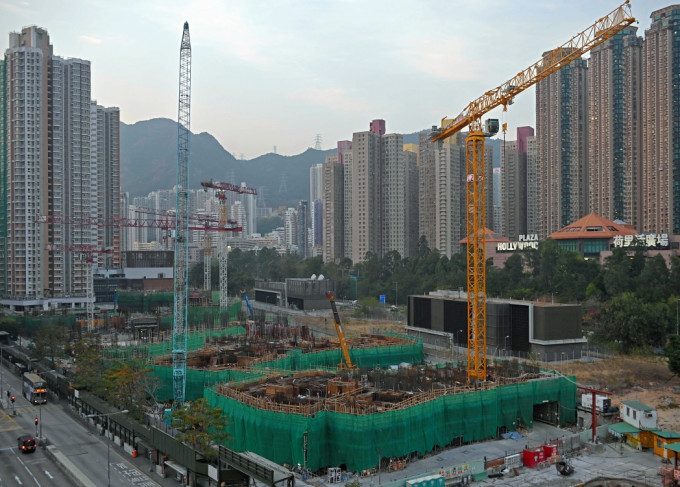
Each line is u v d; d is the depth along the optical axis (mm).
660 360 175000
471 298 148750
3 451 104938
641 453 104562
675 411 129250
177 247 144375
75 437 113312
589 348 192750
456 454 105625
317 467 96125
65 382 139750
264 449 99375
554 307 175875
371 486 86625
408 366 159125
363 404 107062
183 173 147500
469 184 145375
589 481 90812
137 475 93125
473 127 143750
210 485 85438
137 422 105812
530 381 122312
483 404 114000
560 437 114812
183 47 147000
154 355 166625
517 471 95312
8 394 140750
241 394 111562
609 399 124188
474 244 139000
